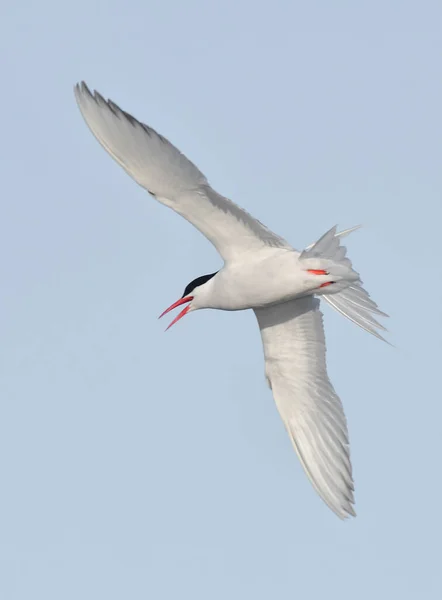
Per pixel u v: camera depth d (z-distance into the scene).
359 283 14.46
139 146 13.05
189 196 13.42
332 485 14.91
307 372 15.20
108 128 13.06
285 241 13.69
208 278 14.76
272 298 13.84
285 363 15.24
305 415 15.22
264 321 15.07
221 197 13.23
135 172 13.28
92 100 12.97
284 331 15.12
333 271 13.30
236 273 13.82
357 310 14.62
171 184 13.32
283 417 15.30
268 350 15.24
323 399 15.15
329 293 13.66
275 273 13.58
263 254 13.76
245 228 13.66
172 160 13.02
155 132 12.73
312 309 14.95
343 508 14.77
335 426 15.06
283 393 15.30
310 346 15.15
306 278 13.45
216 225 13.71
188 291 14.77
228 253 13.92
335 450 14.99
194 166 12.96
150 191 13.43
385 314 14.51
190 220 13.70
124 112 12.79
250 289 13.81
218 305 14.32
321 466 15.02
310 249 13.17
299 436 15.20
